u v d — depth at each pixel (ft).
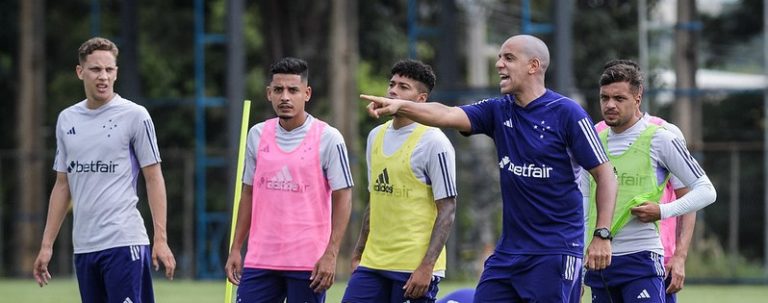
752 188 290.56
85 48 88.94
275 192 89.81
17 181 274.77
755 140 318.24
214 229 286.05
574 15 316.60
